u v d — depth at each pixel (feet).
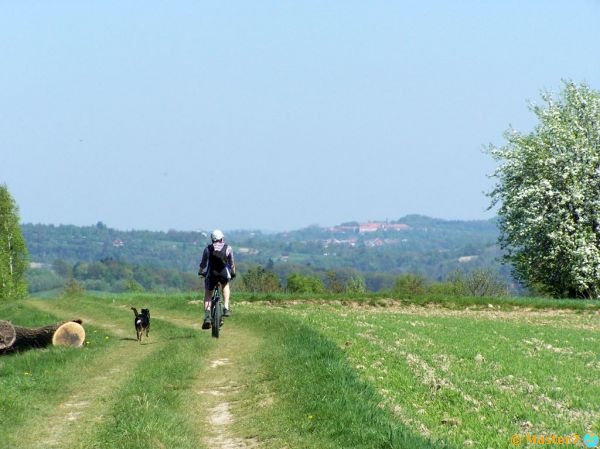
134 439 38.86
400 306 134.51
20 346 85.20
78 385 58.75
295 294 140.87
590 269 159.22
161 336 91.35
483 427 39.86
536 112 178.60
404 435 35.42
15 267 296.71
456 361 63.26
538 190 164.96
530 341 83.10
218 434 43.14
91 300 151.43
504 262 180.14
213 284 63.05
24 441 42.47
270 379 55.62
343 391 45.73
